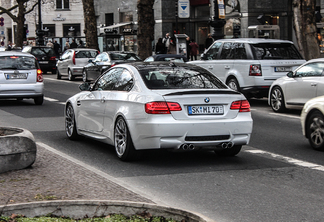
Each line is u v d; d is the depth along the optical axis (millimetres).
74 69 27562
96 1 54844
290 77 13617
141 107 7395
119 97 7965
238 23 39469
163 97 7305
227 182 6598
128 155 7746
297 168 7484
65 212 4730
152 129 7230
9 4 74125
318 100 9016
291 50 15961
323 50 29234
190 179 6762
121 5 51250
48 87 23594
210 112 7473
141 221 4586
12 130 7289
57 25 64500
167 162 7883
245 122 7641
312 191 6164
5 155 6457
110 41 40969
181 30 45688
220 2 25469
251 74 15422
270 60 15469
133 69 8109
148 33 29516
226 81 16484
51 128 11523
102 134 8523
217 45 17281
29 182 5879
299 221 4996
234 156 8406
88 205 4742
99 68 23672
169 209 4648
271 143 9711
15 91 15836
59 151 8461
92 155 8414
